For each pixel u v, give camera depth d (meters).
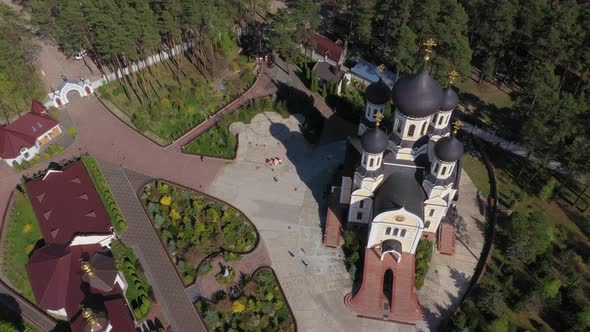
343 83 100.50
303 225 78.00
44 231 69.94
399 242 68.62
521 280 69.75
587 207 79.50
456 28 91.62
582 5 98.44
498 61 105.81
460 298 68.56
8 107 91.25
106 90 97.44
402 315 66.44
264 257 73.19
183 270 70.25
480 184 84.38
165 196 79.44
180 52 106.12
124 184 82.56
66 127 91.56
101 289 63.22
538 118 74.75
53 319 64.50
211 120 95.06
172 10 89.88
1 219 75.81
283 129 94.19
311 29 102.12
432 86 63.25
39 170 83.81
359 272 71.31
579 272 71.12
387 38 107.75
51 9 96.00
